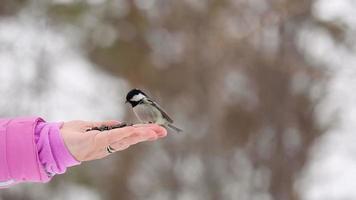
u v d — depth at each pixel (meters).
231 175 15.80
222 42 14.96
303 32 15.13
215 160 15.78
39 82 14.86
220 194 15.73
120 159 15.77
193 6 14.88
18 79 14.66
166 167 16.11
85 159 4.17
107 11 13.99
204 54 15.19
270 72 15.38
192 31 14.99
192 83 15.38
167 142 15.94
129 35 14.41
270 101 15.52
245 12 14.83
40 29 14.35
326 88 15.31
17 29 14.38
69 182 14.46
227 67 15.35
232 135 15.77
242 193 15.78
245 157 15.80
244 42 15.03
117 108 15.95
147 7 14.61
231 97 15.73
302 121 15.52
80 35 14.13
